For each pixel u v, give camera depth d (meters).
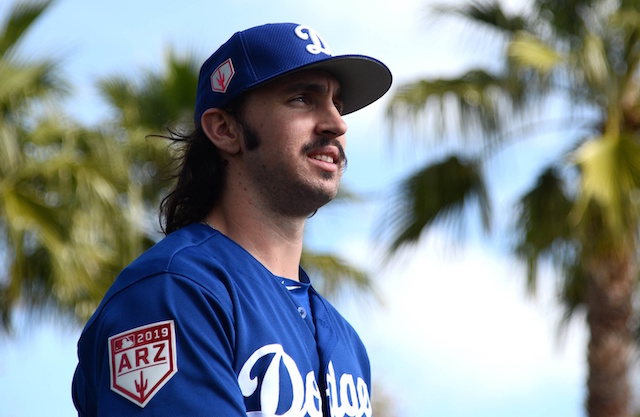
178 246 3.53
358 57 3.86
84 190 13.62
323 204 3.81
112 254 14.07
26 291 13.77
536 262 15.01
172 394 3.21
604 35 14.77
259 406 3.36
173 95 17.28
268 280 3.66
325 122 3.79
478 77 15.20
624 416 14.59
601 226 14.09
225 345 3.34
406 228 15.16
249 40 3.83
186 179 3.93
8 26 14.16
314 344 3.70
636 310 15.09
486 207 15.09
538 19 15.23
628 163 13.52
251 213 3.79
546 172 14.87
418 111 14.92
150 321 3.31
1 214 13.09
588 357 14.80
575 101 14.68
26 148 14.21
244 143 3.80
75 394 3.62
